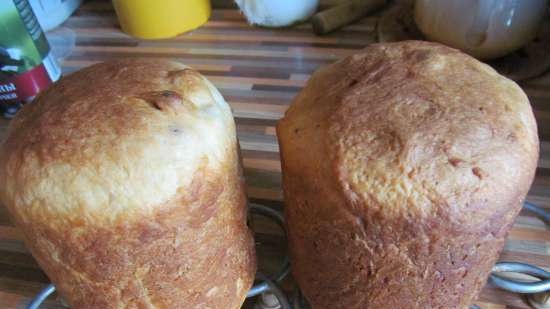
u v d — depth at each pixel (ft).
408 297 1.07
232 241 1.11
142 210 0.96
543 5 1.64
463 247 1.00
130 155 0.95
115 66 1.08
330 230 1.03
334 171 0.98
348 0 2.08
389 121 0.98
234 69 1.89
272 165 1.55
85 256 0.99
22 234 1.04
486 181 0.95
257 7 2.01
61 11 2.20
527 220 1.35
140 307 1.07
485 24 1.62
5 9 1.61
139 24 2.06
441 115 0.98
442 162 0.95
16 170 0.96
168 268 1.03
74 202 0.94
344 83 1.06
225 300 1.15
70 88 1.03
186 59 1.96
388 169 0.96
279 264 1.32
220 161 1.03
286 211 1.16
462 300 1.10
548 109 1.59
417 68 1.05
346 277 1.09
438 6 1.67
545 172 1.43
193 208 1.00
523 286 1.18
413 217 0.96
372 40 1.94
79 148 0.95
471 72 1.05
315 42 1.97
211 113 1.04
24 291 1.32
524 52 1.76
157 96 1.00
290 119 1.08
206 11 2.13
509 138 0.97
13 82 1.70
